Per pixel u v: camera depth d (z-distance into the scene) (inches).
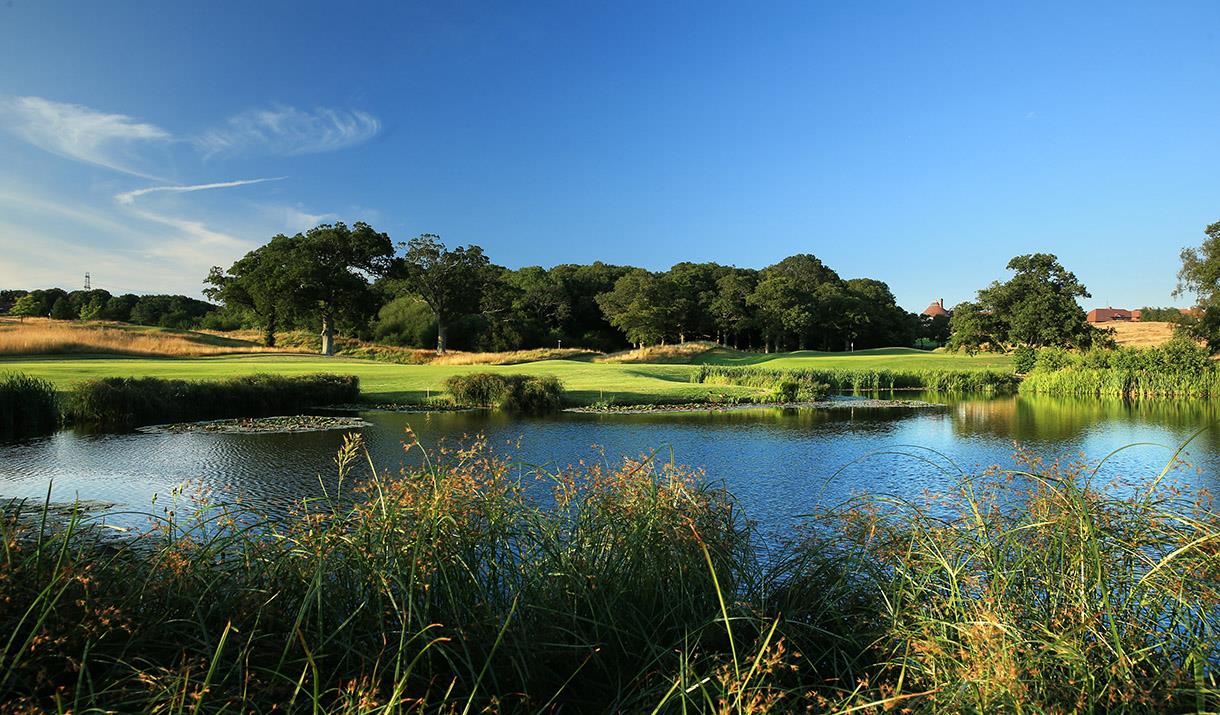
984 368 2260.1
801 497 458.9
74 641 118.3
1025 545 164.2
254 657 129.7
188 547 163.3
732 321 4114.2
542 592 159.3
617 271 4931.1
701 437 783.1
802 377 1565.0
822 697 132.0
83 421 860.0
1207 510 167.2
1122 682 121.6
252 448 671.8
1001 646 122.6
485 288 3484.3
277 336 3122.5
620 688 133.7
